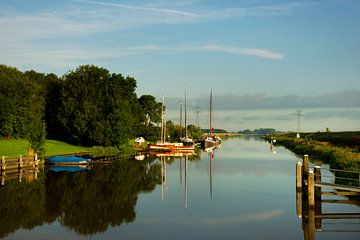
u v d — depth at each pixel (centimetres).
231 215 2833
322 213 2870
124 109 8550
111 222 2633
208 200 3369
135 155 8206
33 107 7550
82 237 2297
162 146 9612
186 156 8050
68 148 8044
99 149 7150
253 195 3584
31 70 10219
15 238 2267
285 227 2514
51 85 9706
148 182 4362
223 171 5350
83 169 5497
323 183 3106
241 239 2261
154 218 2742
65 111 8850
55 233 2372
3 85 7194
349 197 3384
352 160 4581
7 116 6662
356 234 2350
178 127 15025
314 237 2297
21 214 2827
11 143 6319
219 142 13738
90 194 3609
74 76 9112
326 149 7419
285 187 4012
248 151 9762
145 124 12888
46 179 4438
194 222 2642
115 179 4575
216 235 2345
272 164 6238
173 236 2322
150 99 13850
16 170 5075
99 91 9031
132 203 3244
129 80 10925
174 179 4609
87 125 8531
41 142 5903
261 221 2666
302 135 18150
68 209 2998
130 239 2266
